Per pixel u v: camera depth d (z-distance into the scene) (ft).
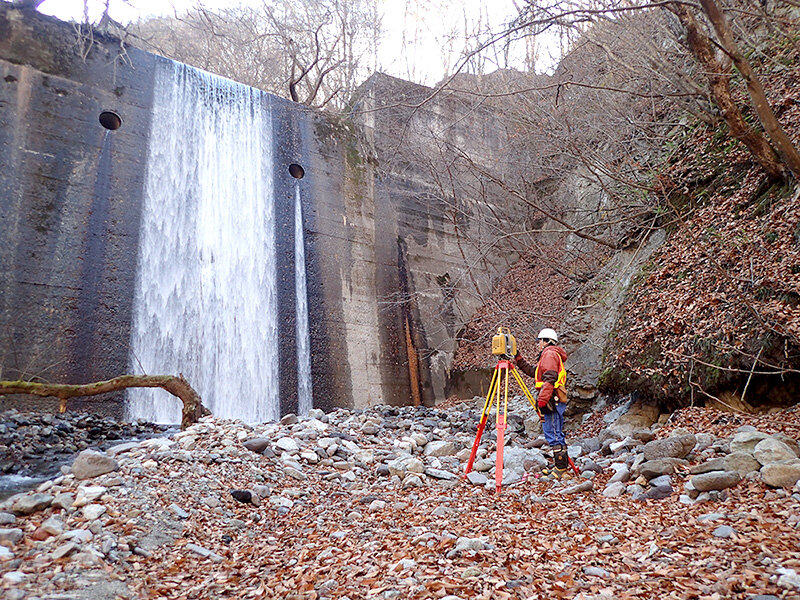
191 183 50.34
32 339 39.22
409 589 11.62
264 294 53.06
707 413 24.84
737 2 31.96
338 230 60.08
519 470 23.71
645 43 33.27
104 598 11.89
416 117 69.00
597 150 46.55
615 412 32.42
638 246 38.52
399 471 24.36
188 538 16.33
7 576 12.07
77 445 30.96
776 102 32.37
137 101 48.42
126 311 43.86
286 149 58.44
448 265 68.44
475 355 62.80
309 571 13.67
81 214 43.47
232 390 49.03
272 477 22.97
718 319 26.50
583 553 13.24
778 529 12.73
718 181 34.63
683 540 13.16
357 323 58.59
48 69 44.45
